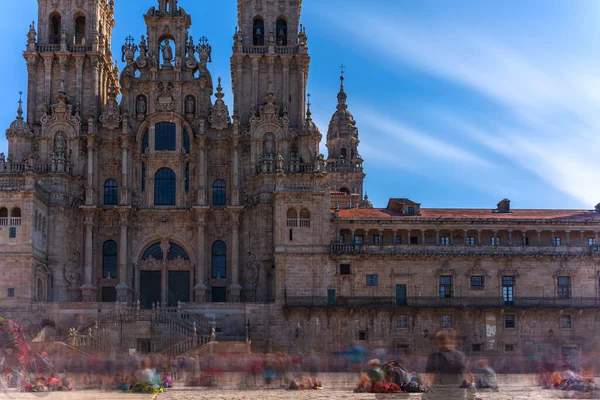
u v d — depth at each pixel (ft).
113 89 339.16
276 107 334.44
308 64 344.69
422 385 162.81
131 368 193.36
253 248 327.88
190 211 330.54
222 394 167.32
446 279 315.58
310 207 316.19
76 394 166.91
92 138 327.26
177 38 341.62
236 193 328.29
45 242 315.78
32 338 271.49
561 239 321.52
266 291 323.57
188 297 329.72
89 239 322.34
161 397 160.45
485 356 257.55
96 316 289.12
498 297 313.73
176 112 335.26
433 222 316.60
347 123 485.15
